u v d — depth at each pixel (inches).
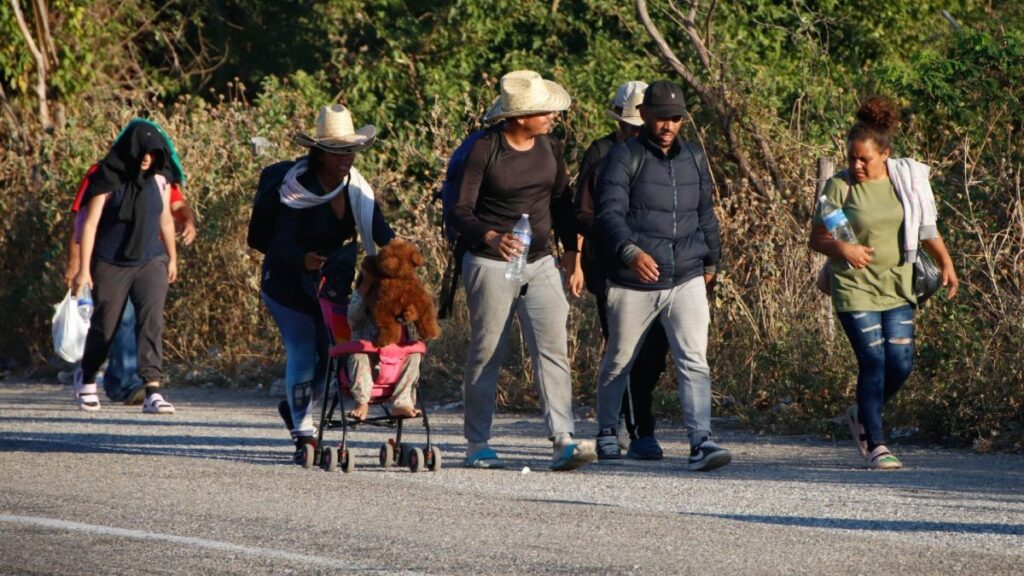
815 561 822.5
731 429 1608.0
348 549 862.5
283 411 1301.7
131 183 1780.3
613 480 1179.9
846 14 2888.8
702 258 1263.5
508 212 1205.7
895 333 1259.8
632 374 1333.7
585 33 3029.0
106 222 1782.7
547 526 935.0
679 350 1245.7
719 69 2316.7
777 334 1680.6
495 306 1214.9
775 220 1769.2
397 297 1182.9
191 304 2325.3
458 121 2652.6
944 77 1967.3
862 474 1230.3
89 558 850.1
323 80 3216.0
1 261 2556.6
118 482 1127.6
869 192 1250.6
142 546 879.1
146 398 1817.2
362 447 1416.1
